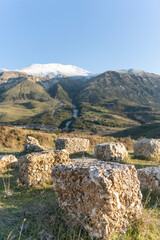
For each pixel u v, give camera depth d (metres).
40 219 3.69
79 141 13.34
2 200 4.90
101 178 3.14
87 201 3.36
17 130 16.92
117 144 10.72
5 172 7.59
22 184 6.07
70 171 3.83
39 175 6.22
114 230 3.16
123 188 3.41
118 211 3.23
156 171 5.54
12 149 13.90
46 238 3.15
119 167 3.65
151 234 3.31
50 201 4.52
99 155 10.77
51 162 6.62
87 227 3.22
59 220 3.67
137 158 11.72
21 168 6.37
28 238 3.17
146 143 11.48
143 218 3.61
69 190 3.81
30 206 4.39
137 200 3.68
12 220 3.76
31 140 12.95
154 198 5.07
